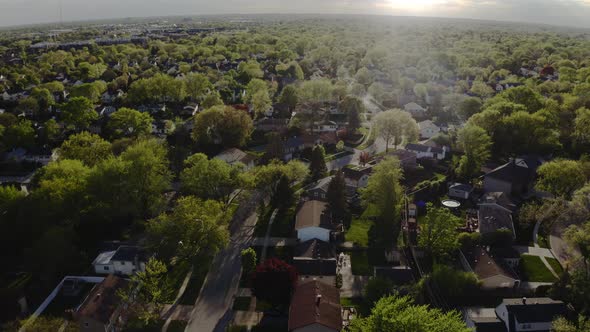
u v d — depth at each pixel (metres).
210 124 144.25
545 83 199.25
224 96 199.88
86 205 93.06
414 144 136.88
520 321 63.97
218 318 70.38
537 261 83.44
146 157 96.31
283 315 71.00
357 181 112.06
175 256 82.75
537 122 130.12
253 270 79.12
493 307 71.44
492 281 75.06
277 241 91.19
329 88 189.50
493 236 85.44
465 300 73.19
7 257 84.62
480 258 80.44
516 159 122.06
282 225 97.12
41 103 179.62
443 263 83.06
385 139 142.25
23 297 71.69
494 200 100.44
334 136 150.25
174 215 83.88
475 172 116.50
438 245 82.62
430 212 84.88
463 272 74.88
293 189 112.94
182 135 148.75
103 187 91.50
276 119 167.12
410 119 137.62
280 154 131.62
